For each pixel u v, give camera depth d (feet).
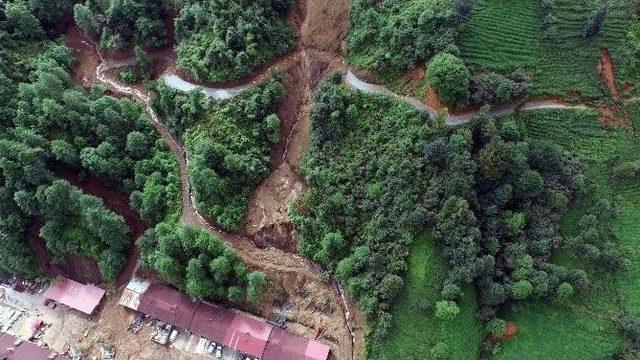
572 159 284.41
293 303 283.59
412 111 284.82
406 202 269.64
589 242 276.82
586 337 272.51
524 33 293.84
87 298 299.79
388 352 261.44
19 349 286.66
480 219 273.13
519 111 289.74
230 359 276.21
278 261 288.30
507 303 275.39
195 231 276.82
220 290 279.90
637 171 287.69
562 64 294.25
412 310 263.08
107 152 301.63
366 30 302.86
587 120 292.81
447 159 268.41
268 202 298.56
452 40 283.38
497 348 270.26
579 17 296.30
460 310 264.72
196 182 285.02
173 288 294.25
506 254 270.87
